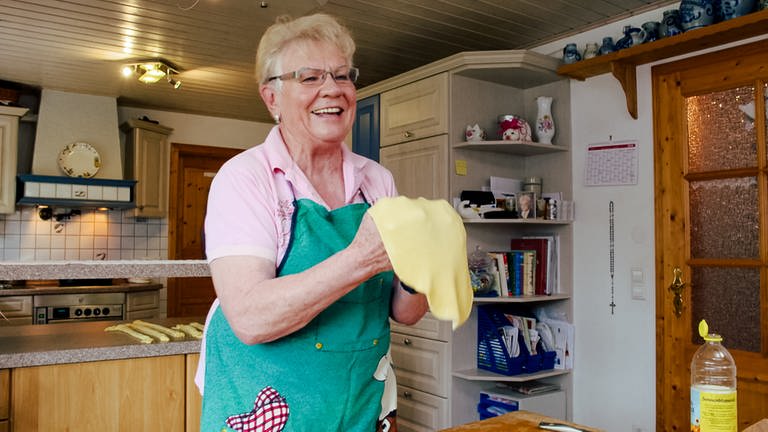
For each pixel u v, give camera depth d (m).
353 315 0.90
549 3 2.85
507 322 2.97
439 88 2.99
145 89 4.47
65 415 1.70
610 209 2.91
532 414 1.32
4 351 1.68
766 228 2.35
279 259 0.88
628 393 2.81
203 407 0.94
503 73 2.94
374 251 0.70
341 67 0.95
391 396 1.01
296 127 0.96
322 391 0.88
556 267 3.12
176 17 3.05
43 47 3.52
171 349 1.87
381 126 3.38
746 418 2.39
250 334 0.76
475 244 3.06
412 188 3.15
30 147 4.63
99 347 1.76
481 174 3.07
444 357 2.93
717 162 2.52
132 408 1.80
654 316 2.72
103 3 2.88
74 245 4.83
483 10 2.95
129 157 4.86
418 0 2.84
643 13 2.89
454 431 1.19
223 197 0.87
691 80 2.59
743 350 2.42
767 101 2.36
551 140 3.08
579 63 2.80
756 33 2.32
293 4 2.88
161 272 1.74
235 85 4.37
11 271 1.53
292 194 0.93
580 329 3.02
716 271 2.51
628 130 2.84
